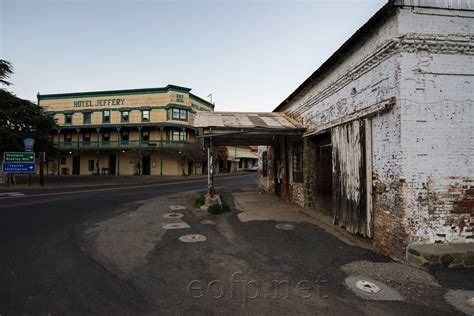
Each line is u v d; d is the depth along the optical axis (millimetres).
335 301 3439
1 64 21203
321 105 8297
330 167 8320
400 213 4809
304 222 7562
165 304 3359
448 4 5008
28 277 4117
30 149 19109
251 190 16344
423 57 4938
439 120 4898
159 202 11734
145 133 33281
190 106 34250
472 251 4406
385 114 5250
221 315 3129
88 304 3346
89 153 34719
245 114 11312
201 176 32031
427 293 3623
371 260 4766
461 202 4867
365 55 5938
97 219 8305
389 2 4812
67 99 34656
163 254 5184
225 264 4680
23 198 12742
